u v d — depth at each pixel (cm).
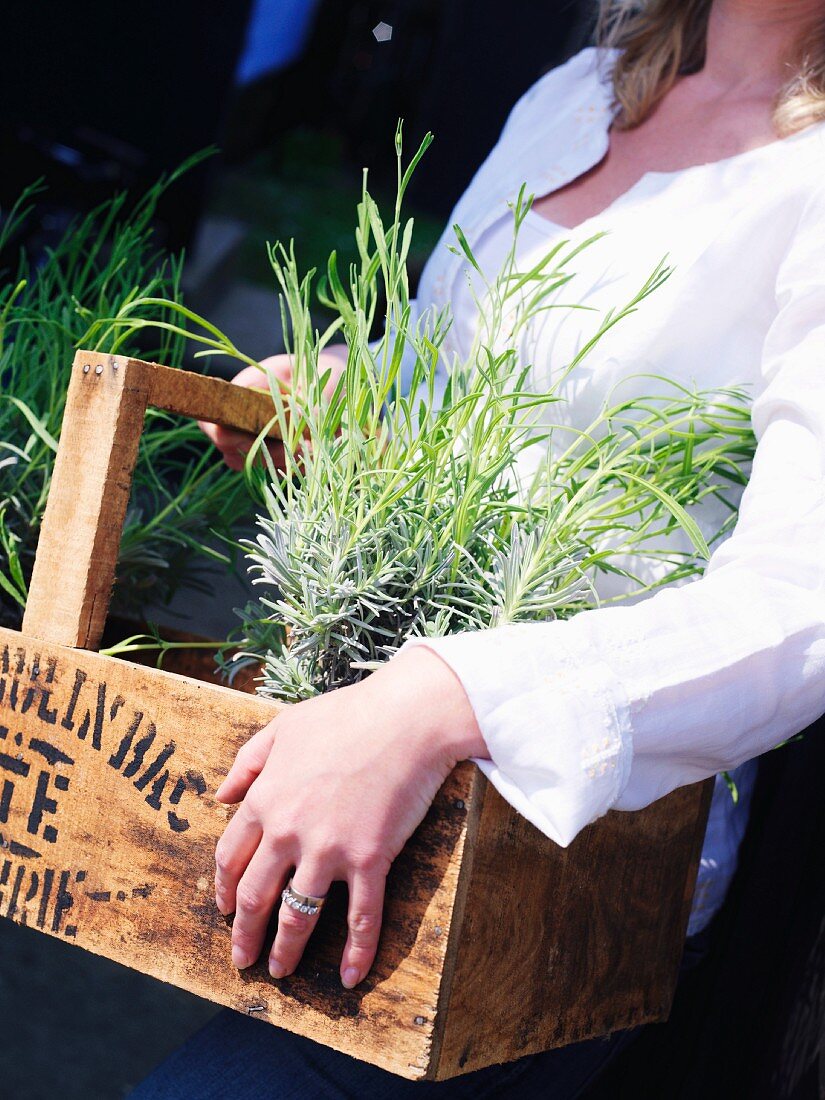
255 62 452
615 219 102
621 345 96
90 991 214
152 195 123
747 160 98
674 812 88
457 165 449
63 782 80
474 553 85
